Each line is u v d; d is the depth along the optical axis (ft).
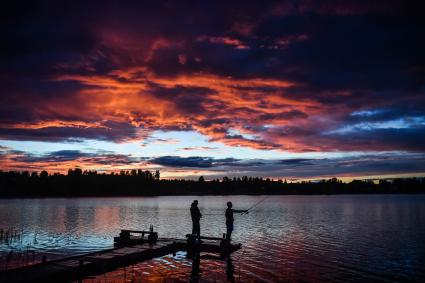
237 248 87.30
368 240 103.30
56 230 132.77
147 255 75.31
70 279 57.41
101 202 474.08
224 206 359.05
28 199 618.03
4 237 111.45
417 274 63.26
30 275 54.08
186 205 377.30
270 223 157.38
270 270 64.85
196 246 85.25
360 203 417.28
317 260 74.02
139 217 198.39
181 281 56.70
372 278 60.54
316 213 228.84
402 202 444.14
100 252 72.79
